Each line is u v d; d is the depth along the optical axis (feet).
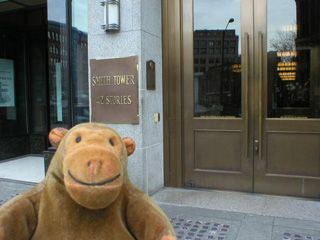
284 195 15.30
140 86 14.75
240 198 15.25
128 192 6.17
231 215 13.38
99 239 5.72
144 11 14.90
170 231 5.52
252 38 15.31
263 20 15.14
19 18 25.23
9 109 25.22
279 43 15.05
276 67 15.14
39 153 26.27
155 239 5.46
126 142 6.59
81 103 17.74
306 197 14.97
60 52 17.85
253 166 15.69
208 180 16.51
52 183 5.91
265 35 15.12
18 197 5.87
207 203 14.73
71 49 17.69
